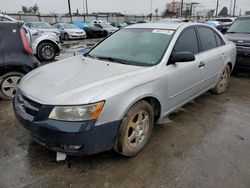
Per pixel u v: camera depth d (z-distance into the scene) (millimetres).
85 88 2336
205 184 2270
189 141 3018
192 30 3668
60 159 2623
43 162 2584
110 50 3441
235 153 2764
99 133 2250
